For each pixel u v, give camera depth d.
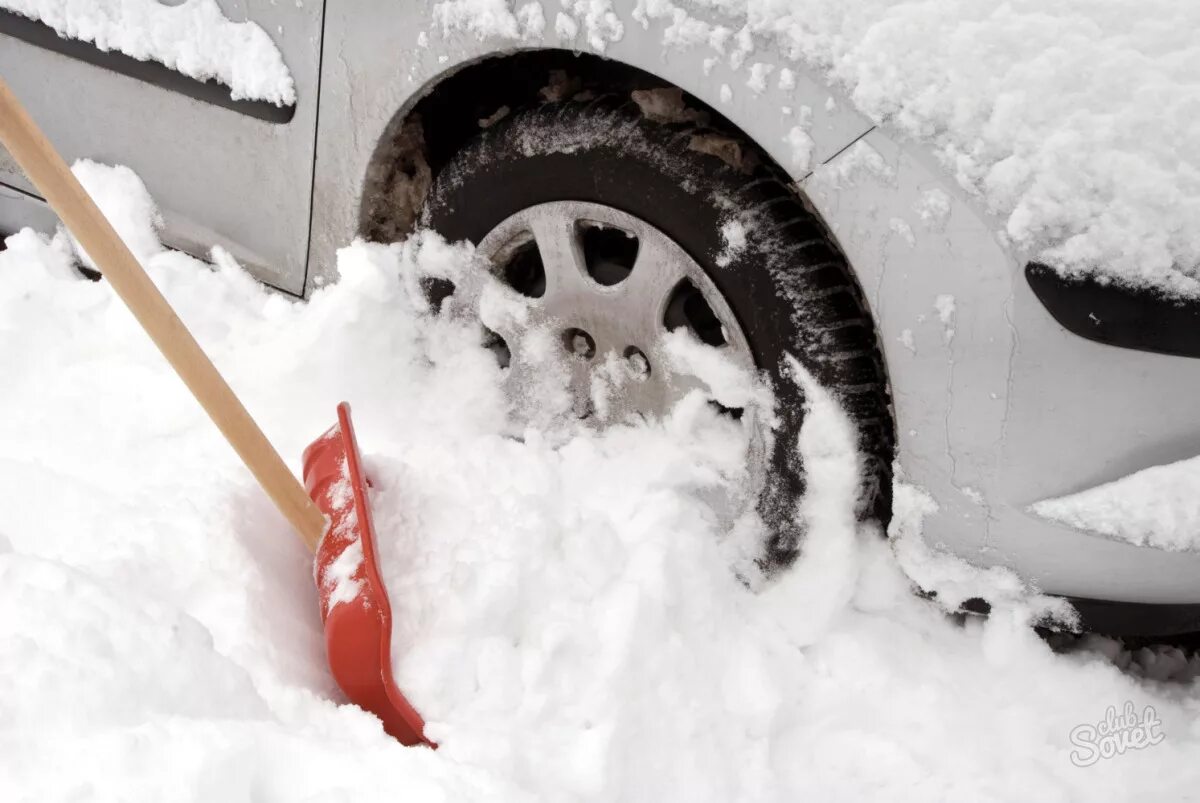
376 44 1.91
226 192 2.25
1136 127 1.38
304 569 1.82
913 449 1.59
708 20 1.56
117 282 1.47
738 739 1.65
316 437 2.12
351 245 2.10
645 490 1.86
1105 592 1.56
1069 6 1.44
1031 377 1.48
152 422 2.08
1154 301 1.38
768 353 1.71
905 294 1.52
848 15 1.49
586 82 1.93
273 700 1.48
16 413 2.14
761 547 1.81
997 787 1.59
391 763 1.32
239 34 2.09
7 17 2.41
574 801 1.43
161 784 1.17
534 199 1.89
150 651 1.35
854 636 1.75
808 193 1.55
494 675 1.56
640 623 1.67
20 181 2.65
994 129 1.42
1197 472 1.47
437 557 1.70
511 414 2.07
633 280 1.82
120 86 2.30
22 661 1.27
